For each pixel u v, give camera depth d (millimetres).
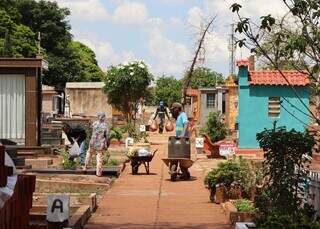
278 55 8203
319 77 8508
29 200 8641
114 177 18625
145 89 39062
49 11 69438
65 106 51344
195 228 11070
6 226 7438
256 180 12992
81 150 19875
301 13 7887
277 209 9633
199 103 50156
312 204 10172
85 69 82438
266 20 8141
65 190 15836
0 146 7020
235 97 39719
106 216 12320
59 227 9703
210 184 13852
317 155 16859
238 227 9250
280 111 26703
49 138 27047
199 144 27531
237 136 27844
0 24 61969
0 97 21688
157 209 13148
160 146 32875
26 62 21562
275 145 10141
